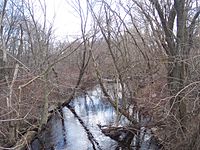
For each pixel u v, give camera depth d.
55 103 20.17
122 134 14.89
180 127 9.17
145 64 15.05
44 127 15.37
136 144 13.70
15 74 11.19
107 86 16.94
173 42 10.42
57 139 15.23
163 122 11.24
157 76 13.20
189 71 9.78
